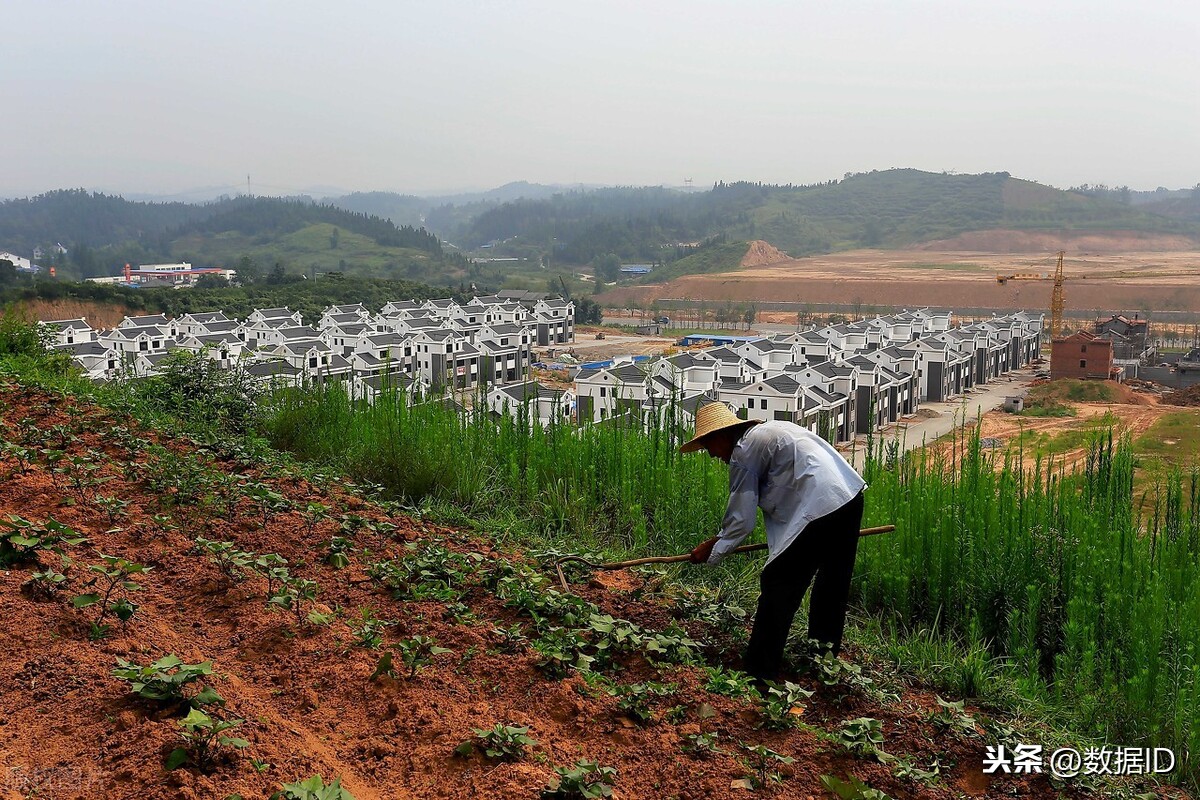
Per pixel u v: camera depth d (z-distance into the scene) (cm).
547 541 723
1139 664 530
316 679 407
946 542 665
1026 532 663
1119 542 673
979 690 531
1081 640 577
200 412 998
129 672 343
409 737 364
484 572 559
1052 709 529
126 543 543
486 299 9456
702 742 380
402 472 805
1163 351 8669
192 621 460
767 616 479
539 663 440
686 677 455
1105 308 12988
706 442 522
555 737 382
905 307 13712
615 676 454
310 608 482
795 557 477
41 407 852
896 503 740
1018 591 628
